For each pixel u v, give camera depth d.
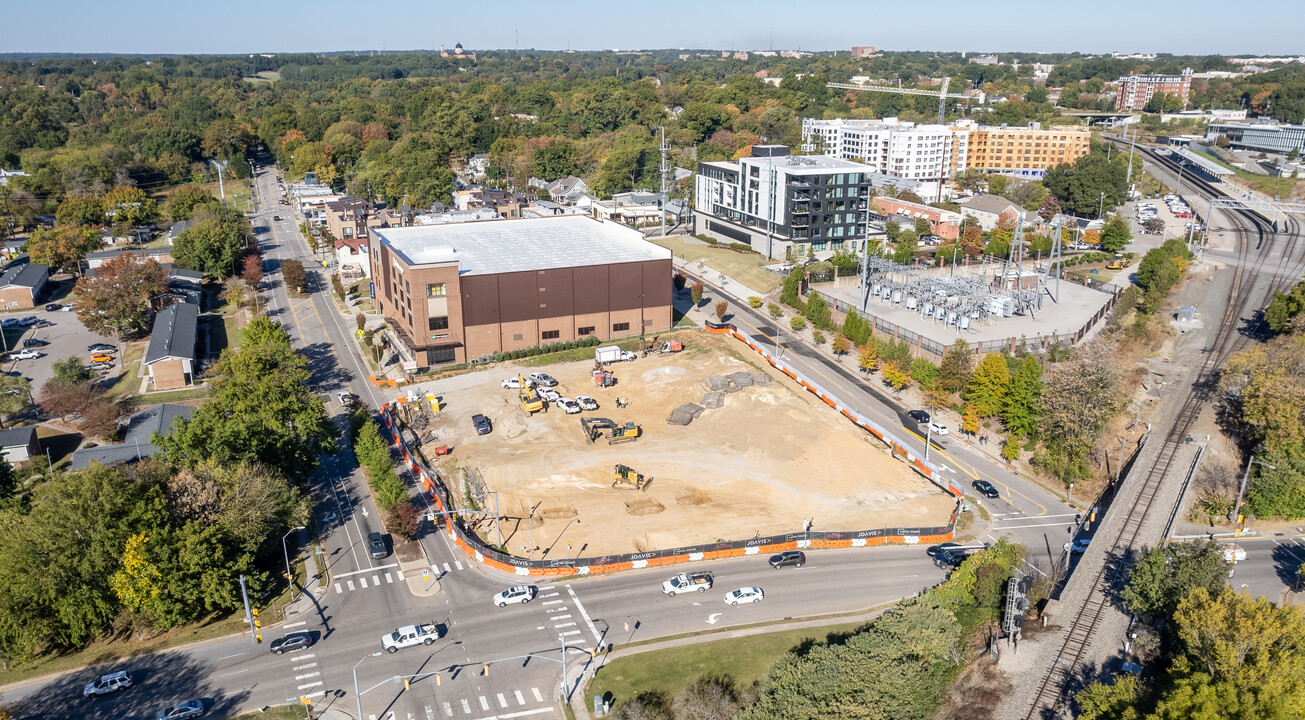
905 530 100.75
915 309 170.50
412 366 149.88
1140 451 118.50
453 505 108.00
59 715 73.50
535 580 93.44
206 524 87.88
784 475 115.69
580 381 146.38
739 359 153.12
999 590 85.31
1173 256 189.00
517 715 73.31
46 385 135.88
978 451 124.50
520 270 154.88
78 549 81.44
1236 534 103.25
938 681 73.88
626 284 163.50
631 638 83.81
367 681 77.62
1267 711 61.25
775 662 75.69
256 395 109.88
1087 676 76.81
